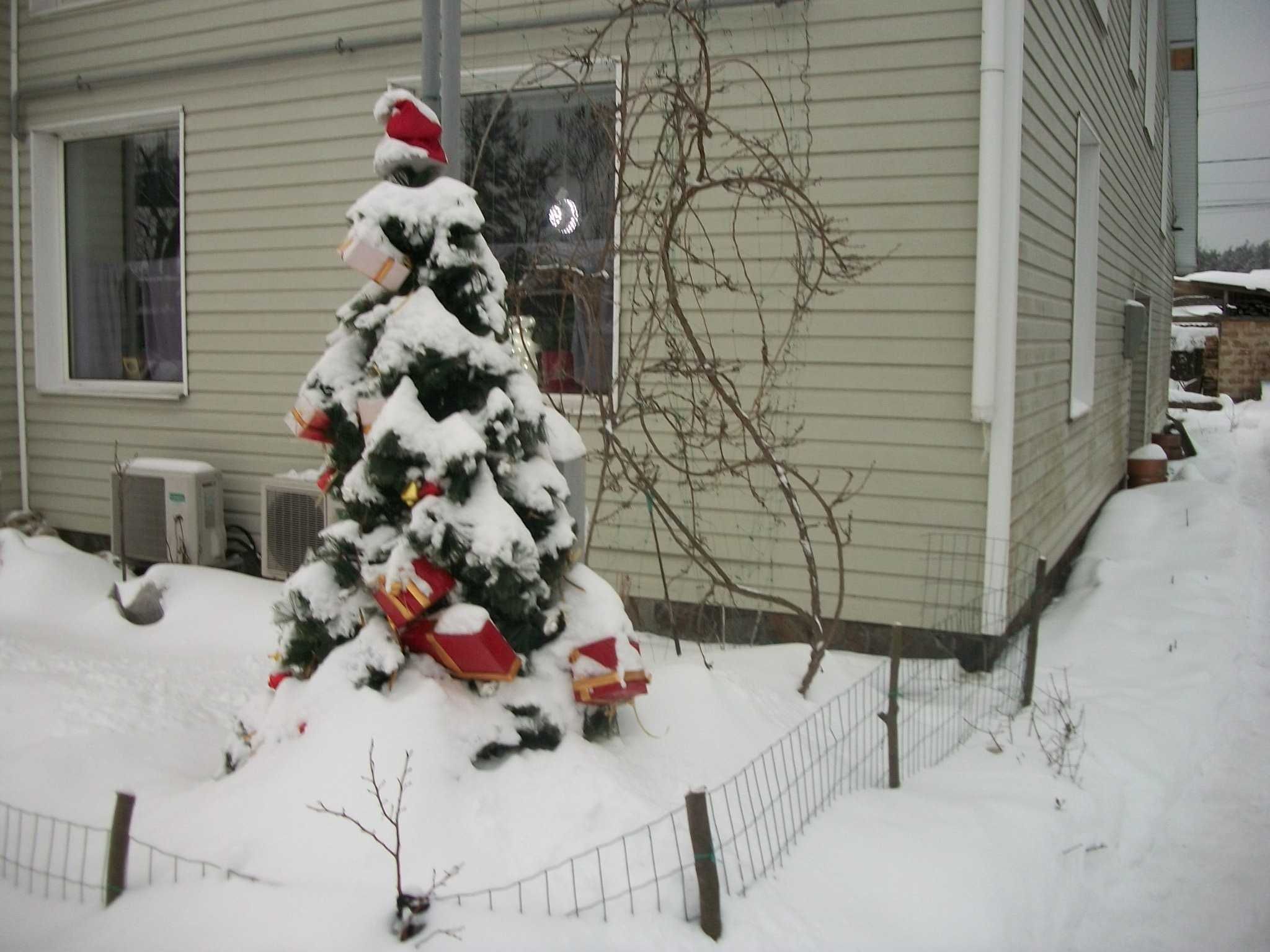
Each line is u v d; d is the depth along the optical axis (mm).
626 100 4902
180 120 7555
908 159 5520
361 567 3525
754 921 2916
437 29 4234
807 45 5668
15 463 8516
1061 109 6676
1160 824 4254
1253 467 14781
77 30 7977
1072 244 7379
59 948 2750
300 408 3627
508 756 3402
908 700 4969
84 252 8398
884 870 3266
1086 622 6570
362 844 2980
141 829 3248
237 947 2658
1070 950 3350
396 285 3555
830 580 5754
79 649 5816
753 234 5797
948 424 5523
